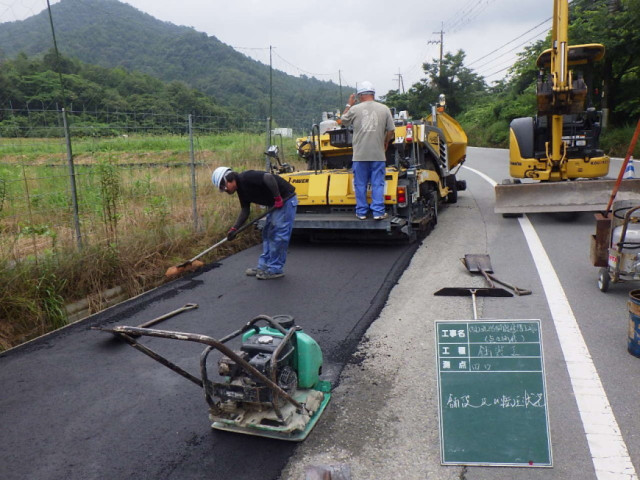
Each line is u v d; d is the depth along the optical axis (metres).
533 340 2.86
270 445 2.97
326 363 3.93
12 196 7.59
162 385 3.71
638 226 4.84
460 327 2.95
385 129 6.94
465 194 12.30
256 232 8.27
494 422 2.79
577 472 2.65
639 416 3.08
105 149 9.38
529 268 6.04
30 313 5.00
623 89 22.77
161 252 6.90
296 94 67.75
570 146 9.16
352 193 7.48
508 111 35.28
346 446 2.93
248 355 2.86
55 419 3.31
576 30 21.33
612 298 4.97
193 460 2.85
